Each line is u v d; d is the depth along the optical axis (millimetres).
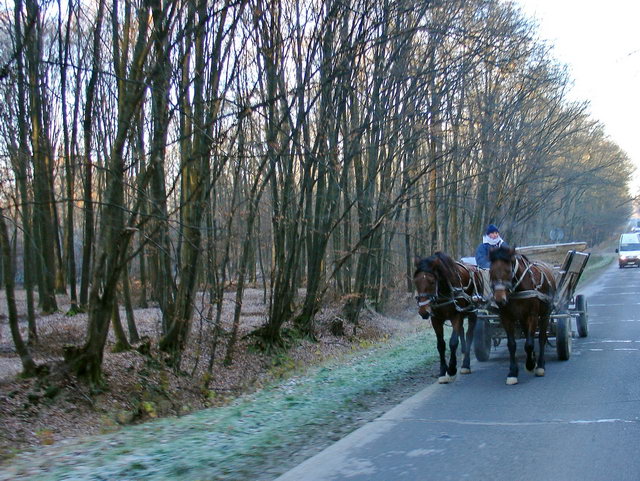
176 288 15875
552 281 11617
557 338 12180
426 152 23516
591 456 6164
